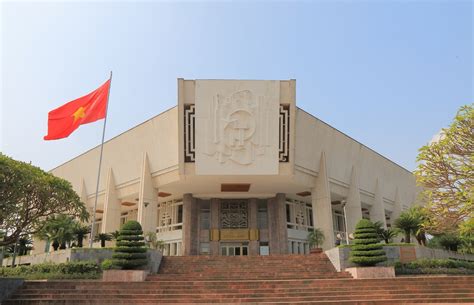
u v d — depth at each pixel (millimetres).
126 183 35312
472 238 30547
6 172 15734
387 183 43688
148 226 31734
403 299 15672
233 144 28828
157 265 23000
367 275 19906
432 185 18031
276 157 29203
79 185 41156
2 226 16703
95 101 26062
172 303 15406
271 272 22156
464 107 17344
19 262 31469
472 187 16156
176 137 30797
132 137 34469
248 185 32000
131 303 15484
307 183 32156
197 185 31938
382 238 27531
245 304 15000
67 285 17141
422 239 27625
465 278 18094
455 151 17375
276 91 29047
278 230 34156
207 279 20109
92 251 22688
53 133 24703
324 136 33438
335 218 42188
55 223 25672
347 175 36656
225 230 34188
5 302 15547
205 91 28859
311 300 15625
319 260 24438
